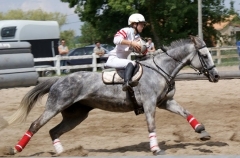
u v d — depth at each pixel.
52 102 9.31
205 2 39.34
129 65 9.18
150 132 9.13
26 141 9.36
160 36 37.84
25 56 20.06
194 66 9.58
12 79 19.56
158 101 9.41
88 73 9.48
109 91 9.29
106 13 38.53
